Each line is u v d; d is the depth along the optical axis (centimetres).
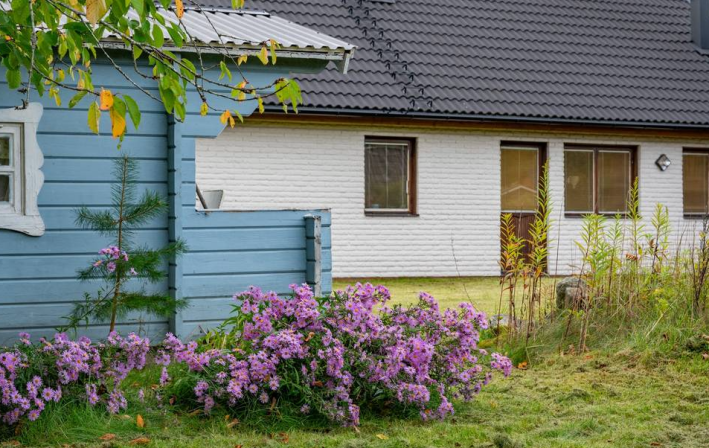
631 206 1028
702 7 2147
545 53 1977
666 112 1909
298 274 880
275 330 635
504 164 1881
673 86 1994
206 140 1653
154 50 504
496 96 1808
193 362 618
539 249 911
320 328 623
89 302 759
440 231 1814
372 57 1811
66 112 819
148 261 740
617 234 934
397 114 1697
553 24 2069
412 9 1973
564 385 730
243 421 591
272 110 1617
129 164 784
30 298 807
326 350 602
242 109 870
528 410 653
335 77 1725
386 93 1723
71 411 575
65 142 819
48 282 812
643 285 914
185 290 843
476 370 672
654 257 954
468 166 1830
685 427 602
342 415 590
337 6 1919
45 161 814
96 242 825
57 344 589
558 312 935
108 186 831
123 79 838
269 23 1013
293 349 599
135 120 449
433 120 1750
